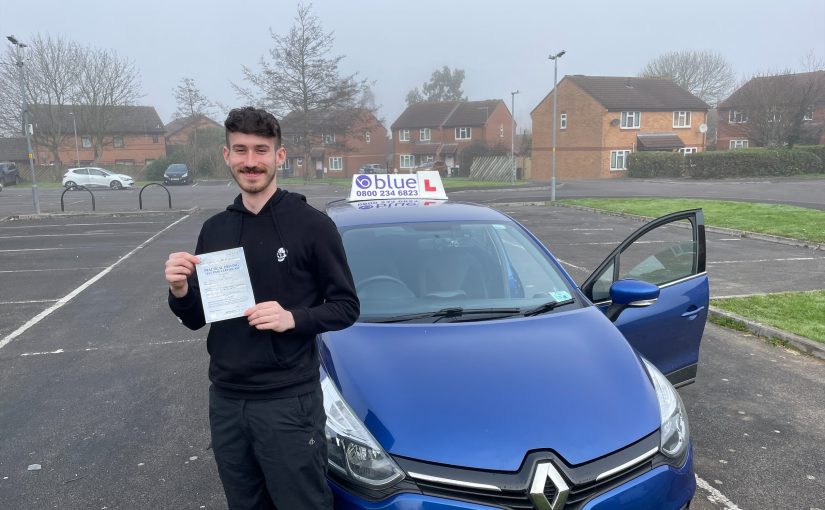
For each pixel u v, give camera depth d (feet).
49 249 42.42
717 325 22.26
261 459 7.25
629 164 149.69
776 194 79.46
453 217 13.57
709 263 34.22
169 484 12.14
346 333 10.12
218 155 172.04
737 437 13.75
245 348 7.18
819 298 24.95
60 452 13.48
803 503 11.24
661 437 8.28
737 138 185.16
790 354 19.12
